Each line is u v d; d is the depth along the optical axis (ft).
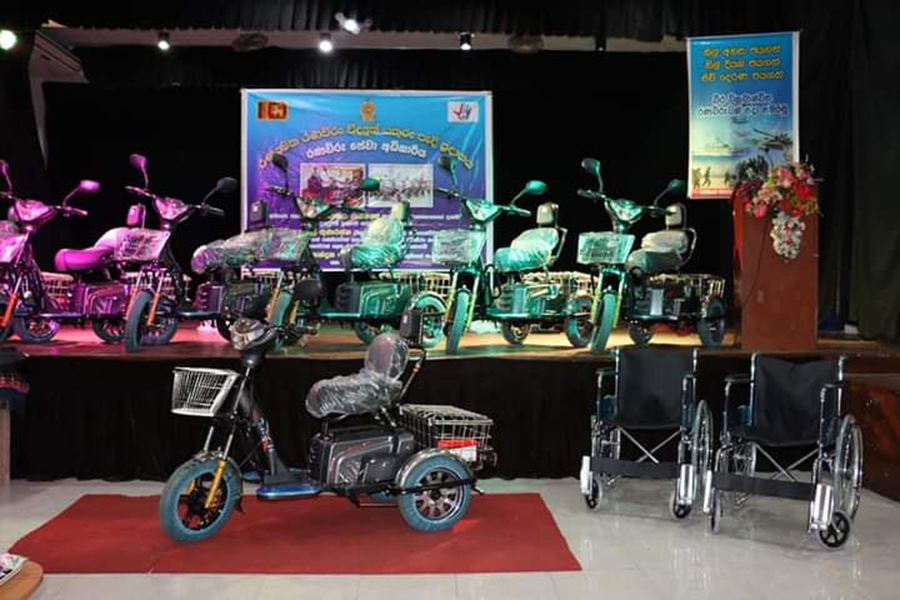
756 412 15.39
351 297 19.74
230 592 11.65
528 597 11.53
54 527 14.39
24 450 17.57
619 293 19.84
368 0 21.85
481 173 29.43
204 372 13.41
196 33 28.14
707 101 22.74
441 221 29.32
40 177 27.50
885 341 21.42
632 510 15.66
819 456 13.62
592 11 22.18
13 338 21.91
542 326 22.43
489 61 29.71
